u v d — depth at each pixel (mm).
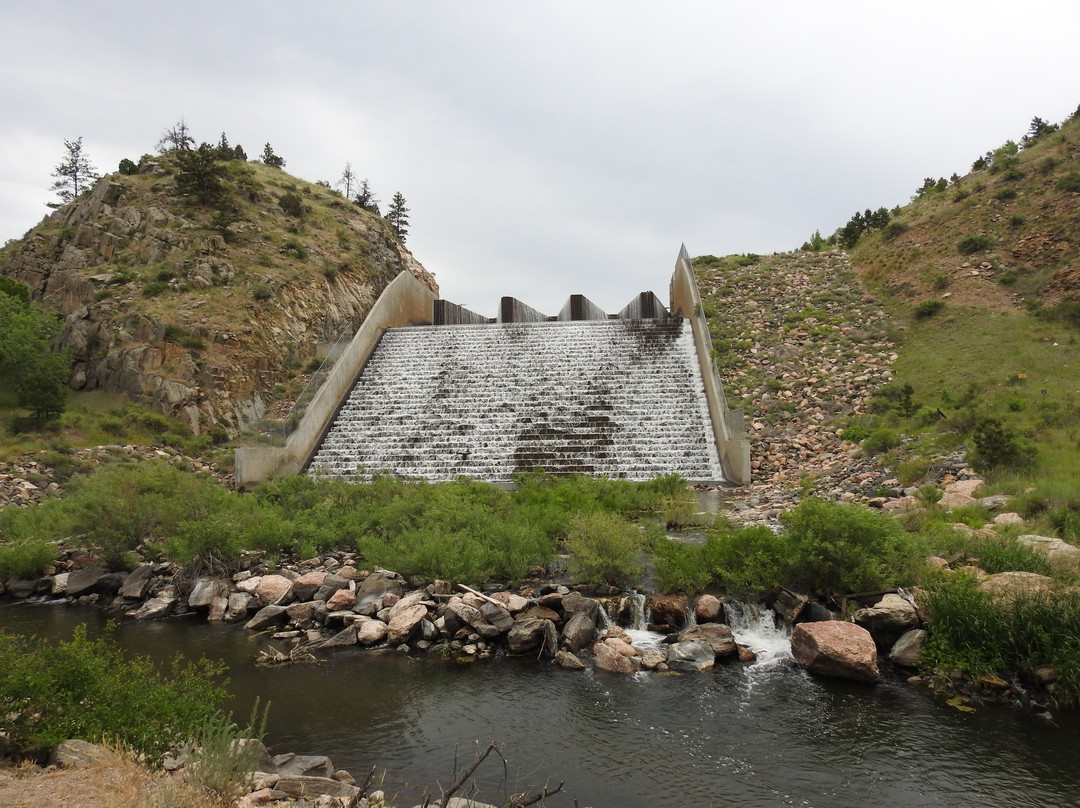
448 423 29266
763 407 28984
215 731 6691
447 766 7504
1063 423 20875
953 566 12156
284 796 6055
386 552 14195
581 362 33500
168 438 29516
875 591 11352
